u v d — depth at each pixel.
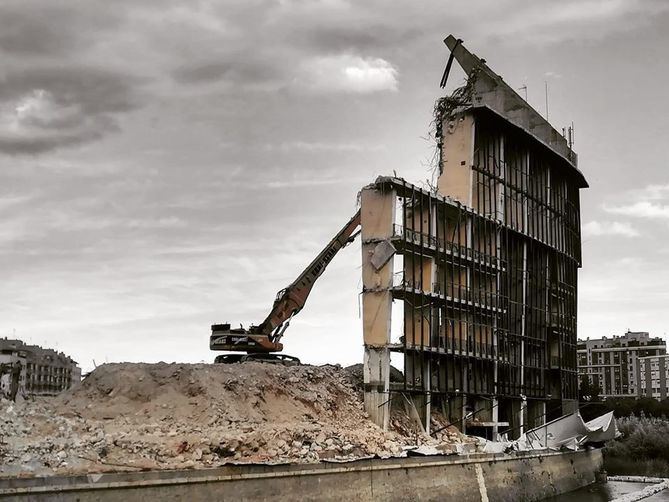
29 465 38.59
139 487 39.72
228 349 65.50
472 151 77.06
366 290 66.69
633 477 94.69
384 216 66.81
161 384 53.84
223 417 51.81
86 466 40.00
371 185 67.62
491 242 79.00
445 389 69.75
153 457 43.53
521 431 82.31
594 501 74.38
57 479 36.94
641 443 109.62
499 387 77.75
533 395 84.69
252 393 56.22
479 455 65.19
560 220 95.75
